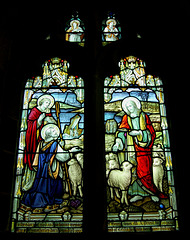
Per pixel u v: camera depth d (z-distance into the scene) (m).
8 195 4.64
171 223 4.54
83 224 4.45
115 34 5.95
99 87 5.34
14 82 5.34
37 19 5.94
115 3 6.13
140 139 5.07
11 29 5.45
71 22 6.08
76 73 5.59
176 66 5.48
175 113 5.16
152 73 5.63
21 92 5.43
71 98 5.41
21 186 4.77
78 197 4.69
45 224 4.54
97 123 4.99
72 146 5.01
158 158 4.94
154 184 4.77
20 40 5.66
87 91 5.27
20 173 4.85
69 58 5.70
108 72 5.59
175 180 4.78
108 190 4.73
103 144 4.94
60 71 5.67
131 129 5.14
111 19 6.08
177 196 4.68
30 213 4.61
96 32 5.77
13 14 5.43
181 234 4.36
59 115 5.27
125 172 4.83
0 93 5.02
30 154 4.97
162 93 5.46
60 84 5.55
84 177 4.70
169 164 4.91
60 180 4.80
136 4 6.02
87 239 4.27
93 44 5.62
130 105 5.33
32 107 5.36
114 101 5.36
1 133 4.84
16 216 4.59
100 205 4.48
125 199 4.68
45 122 5.21
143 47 5.74
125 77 5.59
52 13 6.02
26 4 5.74
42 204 4.66
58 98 5.41
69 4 6.11
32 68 5.66
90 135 4.90
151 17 5.88
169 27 5.65
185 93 5.15
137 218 4.56
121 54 5.77
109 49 5.64
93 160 4.72
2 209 4.50
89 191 4.55
